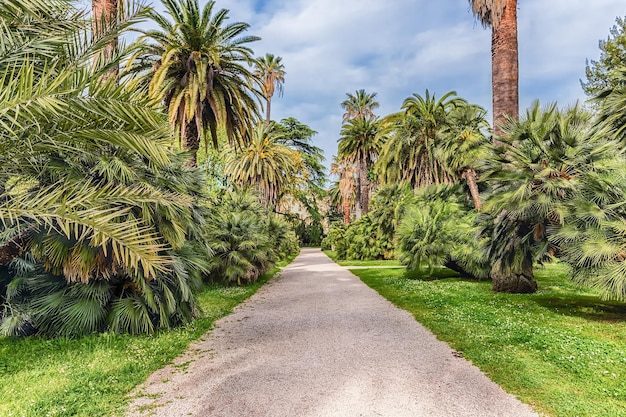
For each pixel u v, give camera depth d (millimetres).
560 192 6891
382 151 21375
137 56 11258
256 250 13250
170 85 11406
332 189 64750
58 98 3293
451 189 15789
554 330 5773
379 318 7242
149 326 6215
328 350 5230
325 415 3264
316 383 4008
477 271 12555
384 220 25984
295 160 32406
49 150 3900
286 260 27312
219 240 12289
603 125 8938
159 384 4059
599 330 5801
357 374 4254
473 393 3674
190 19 11469
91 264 5359
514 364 4375
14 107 2994
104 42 4602
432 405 3430
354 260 27062
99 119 3586
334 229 39344
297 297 10352
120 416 3287
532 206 6941
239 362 4801
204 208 8547
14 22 4258
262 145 27531
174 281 6684
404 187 21781
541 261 9797
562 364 4297
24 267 6207
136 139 3832
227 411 3367
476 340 5387
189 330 6457
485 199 8586
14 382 4035
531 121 7738
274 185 28391
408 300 9023
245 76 12617
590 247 5797
